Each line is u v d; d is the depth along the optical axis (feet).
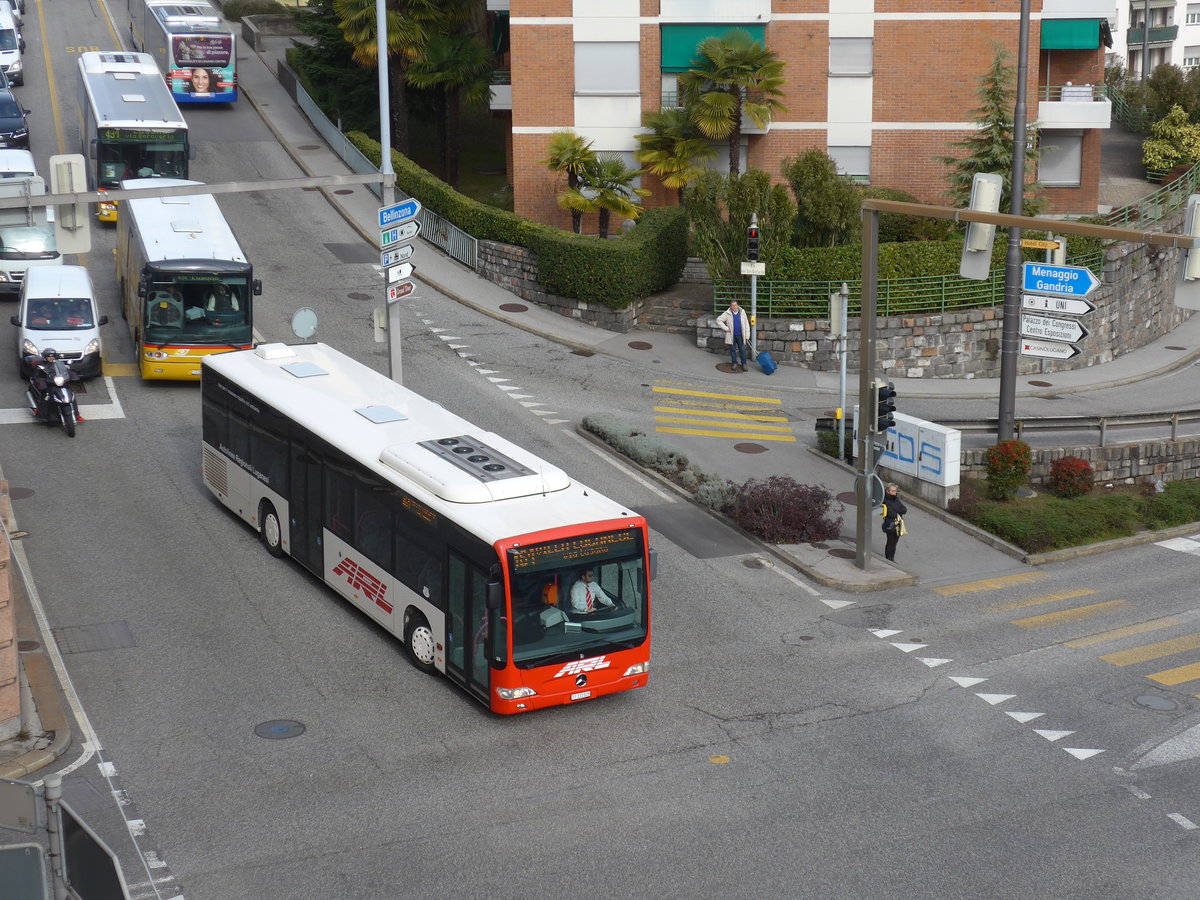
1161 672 66.74
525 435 98.63
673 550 81.00
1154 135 171.01
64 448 90.22
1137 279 137.08
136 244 104.22
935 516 90.27
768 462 97.66
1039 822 52.13
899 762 56.90
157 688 61.00
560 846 49.57
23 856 39.99
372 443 67.72
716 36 142.51
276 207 153.69
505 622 57.00
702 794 53.72
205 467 83.30
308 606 70.18
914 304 123.24
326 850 48.85
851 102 144.87
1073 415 110.83
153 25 195.83
